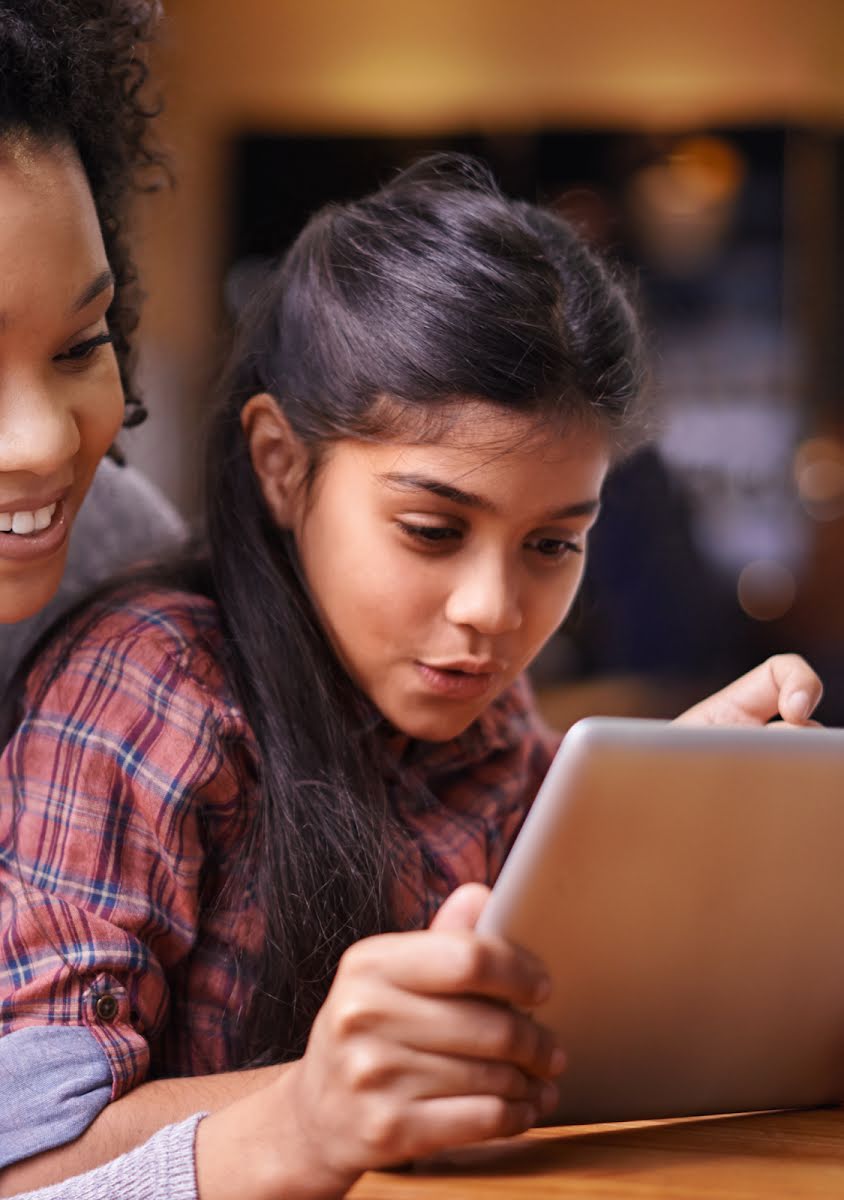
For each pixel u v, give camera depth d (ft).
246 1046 3.08
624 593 10.44
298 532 3.31
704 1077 2.40
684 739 1.98
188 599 3.36
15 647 3.81
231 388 3.53
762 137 13.99
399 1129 2.03
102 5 3.33
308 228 3.72
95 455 3.08
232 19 14.21
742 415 13.74
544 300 3.15
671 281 13.94
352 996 2.05
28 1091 2.63
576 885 2.05
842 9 13.93
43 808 2.99
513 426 2.97
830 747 2.06
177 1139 2.31
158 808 2.99
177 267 13.97
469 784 3.65
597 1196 1.95
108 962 2.80
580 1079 2.30
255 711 3.21
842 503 13.50
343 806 3.17
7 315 2.75
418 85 14.26
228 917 3.14
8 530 2.95
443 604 3.05
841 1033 2.45
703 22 14.03
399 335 3.08
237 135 14.24
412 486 2.97
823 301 13.97
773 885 2.18
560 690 10.55
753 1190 1.99
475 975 2.01
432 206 3.41
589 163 14.16
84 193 2.94
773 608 13.28
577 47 14.16
